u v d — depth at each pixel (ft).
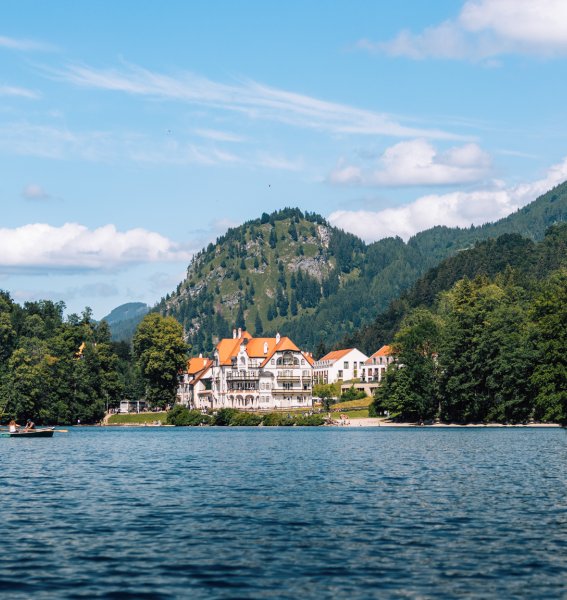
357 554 116.06
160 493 180.86
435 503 161.99
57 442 396.16
